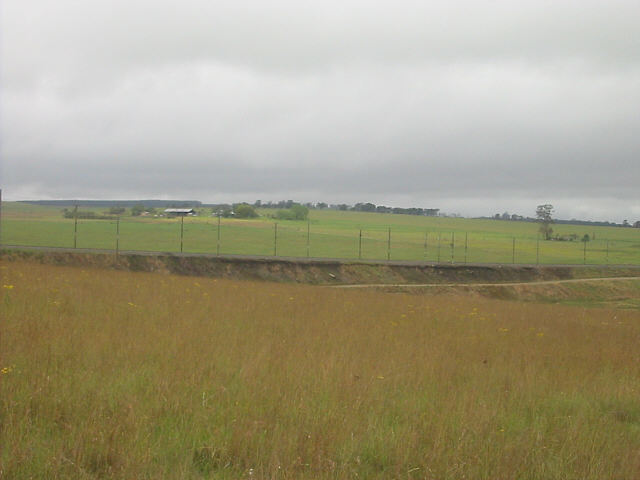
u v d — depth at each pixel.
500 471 6.79
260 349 12.46
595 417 9.44
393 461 7.00
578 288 75.62
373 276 72.44
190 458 6.49
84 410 7.65
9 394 7.77
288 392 9.11
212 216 181.88
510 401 9.94
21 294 17.73
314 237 114.31
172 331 13.94
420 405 9.28
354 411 8.48
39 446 6.46
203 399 8.34
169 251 75.25
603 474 7.00
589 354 15.70
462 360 13.48
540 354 15.05
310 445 6.96
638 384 12.31
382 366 11.86
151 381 9.16
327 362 11.27
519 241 145.38
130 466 6.14
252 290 29.91
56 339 11.50
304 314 19.98
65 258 59.75
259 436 7.19
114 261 61.62
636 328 25.12
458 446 7.29
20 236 81.81
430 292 66.25
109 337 12.40
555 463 7.26
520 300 69.12
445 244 120.31
